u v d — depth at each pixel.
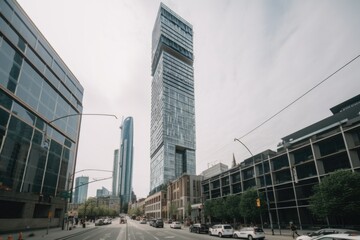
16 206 35.50
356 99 41.66
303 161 39.69
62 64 50.44
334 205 26.47
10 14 34.34
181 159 151.00
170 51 182.38
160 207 103.88
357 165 31.27
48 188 43.84
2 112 32.44
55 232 34.97
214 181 66.62
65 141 51.81
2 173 31.97
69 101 53.62
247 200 38.81
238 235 26.47
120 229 43.75
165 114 149.25
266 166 46.94
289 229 38.00
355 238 7.64
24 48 37.47
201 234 32.69
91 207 92.06
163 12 194.00
